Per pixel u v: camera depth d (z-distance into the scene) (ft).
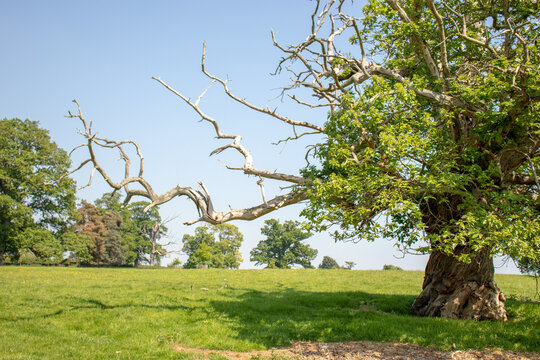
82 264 233.55
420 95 44.04
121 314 51.78
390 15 50.88
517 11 47.34
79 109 49.08
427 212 49.42
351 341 42.55
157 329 45.91
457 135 45.91
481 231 38.83
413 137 38.11
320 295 69.00
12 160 165.07
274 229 307.58
